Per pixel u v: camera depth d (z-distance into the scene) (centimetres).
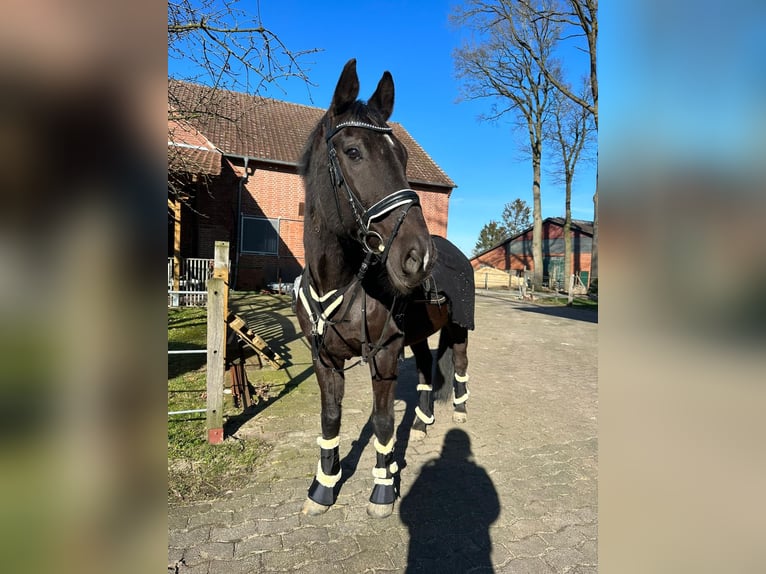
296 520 253
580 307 1641
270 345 715
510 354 769
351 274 242
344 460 332
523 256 3456
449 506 274
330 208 214
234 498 273
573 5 1459
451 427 408
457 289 358
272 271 1568
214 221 1353
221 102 577
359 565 217
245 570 212
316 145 229
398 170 196
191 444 341
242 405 426
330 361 261
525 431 403
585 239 3011
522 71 2358
